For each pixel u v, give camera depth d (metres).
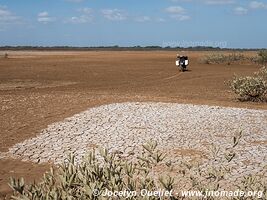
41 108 13.60
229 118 12.34
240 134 3.01
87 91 20.22
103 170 2.63
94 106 14.01
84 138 9.91
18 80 26.67
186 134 10.27
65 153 8.75
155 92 19.75
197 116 12.57
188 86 22.80
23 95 17.39
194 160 8.01
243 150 8.88
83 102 14.88
